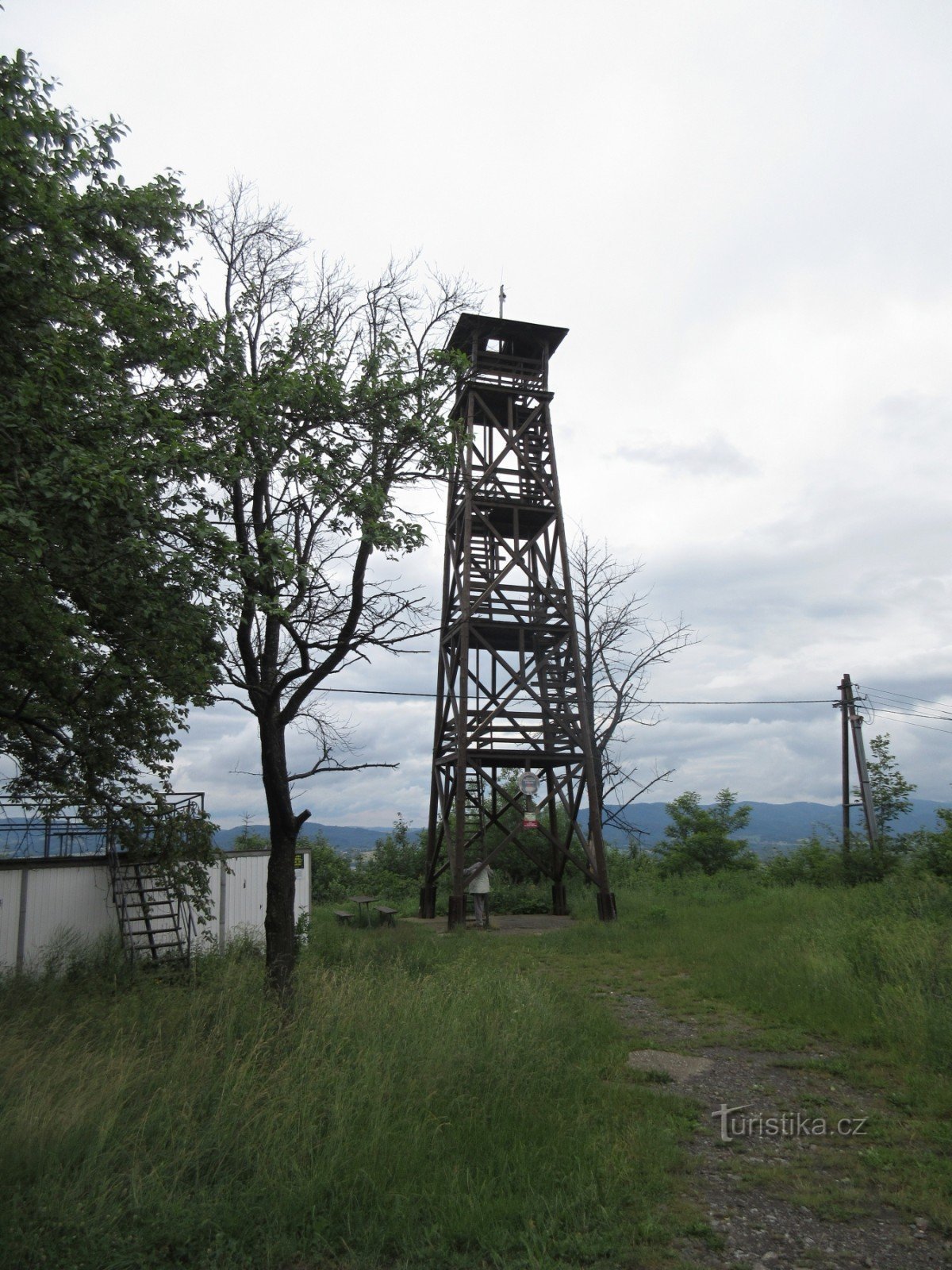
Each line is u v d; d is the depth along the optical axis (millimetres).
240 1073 6539
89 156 9070
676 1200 5562
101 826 15195
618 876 31875
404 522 9656
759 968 12852
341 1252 4859
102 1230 4746
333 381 9641
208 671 9461
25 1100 5891
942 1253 4910
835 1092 7816
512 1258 4785
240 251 10852
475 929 20438
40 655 10688
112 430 8227
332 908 27781
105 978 13398
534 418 24609
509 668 22750
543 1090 7211
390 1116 6297
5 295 7684
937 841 24703
